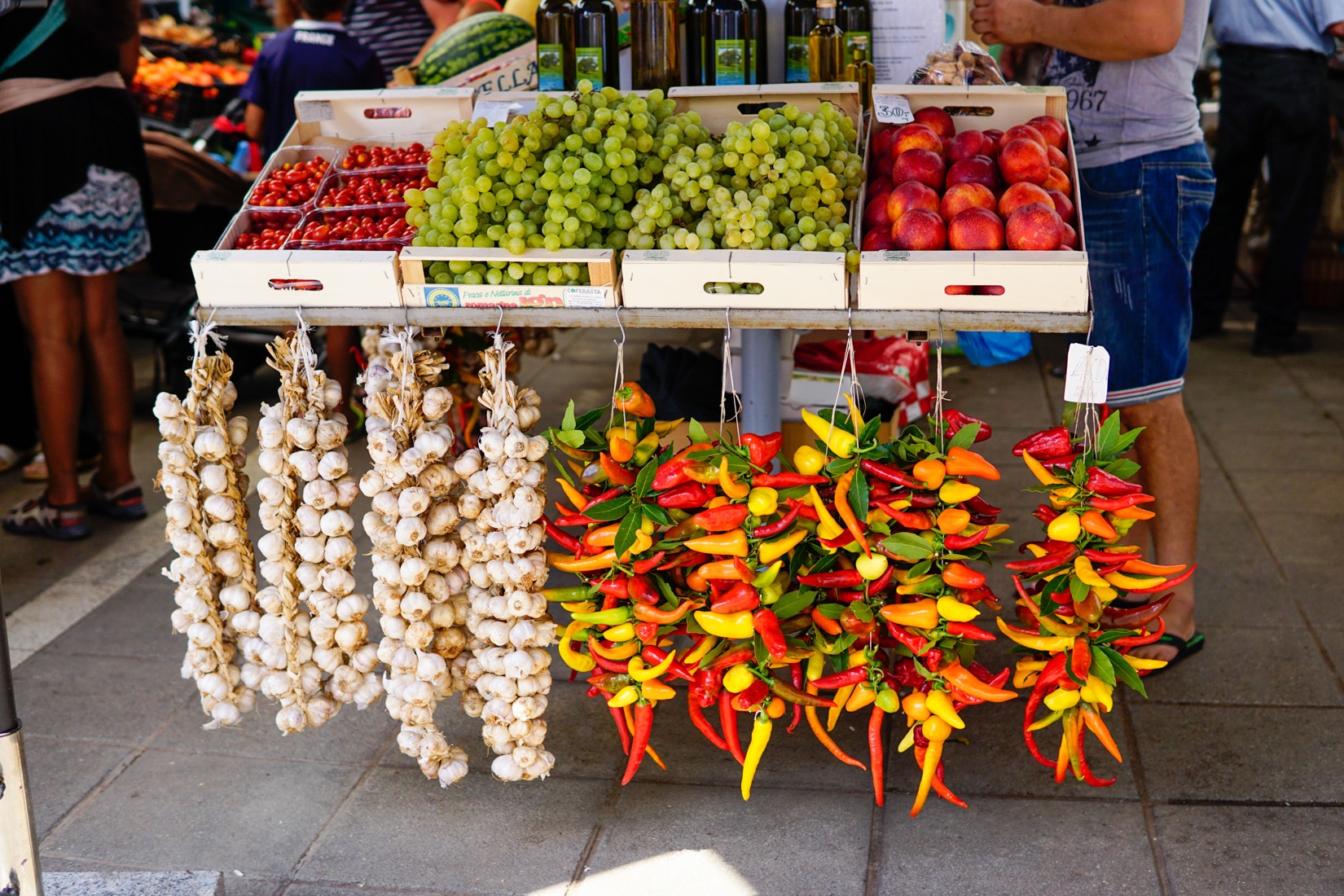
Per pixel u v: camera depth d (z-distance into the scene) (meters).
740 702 2.14
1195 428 4.48
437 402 2.10
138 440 4.69
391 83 4.75
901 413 3.22
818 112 2.23
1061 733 2.55
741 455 2.06
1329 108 4.98
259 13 9.03
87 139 3.43
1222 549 3.46
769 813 2.33
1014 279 1.95
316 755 2.59
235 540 2.19
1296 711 2.62
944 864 2.16
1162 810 2.29
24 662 3.02
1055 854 2.18
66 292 3.57
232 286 2.10
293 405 2.13
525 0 3.84
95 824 2.36
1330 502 3.77
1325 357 5.25
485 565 2.18
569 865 2.20
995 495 3.92
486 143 2.11
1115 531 2.03
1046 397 4.86
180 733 2.68
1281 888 2.07
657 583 2.16
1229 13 4.89
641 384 3.22
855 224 2.18
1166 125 2.60
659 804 2.37
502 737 2.25
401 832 2.31
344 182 2.45
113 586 3.46
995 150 2.29
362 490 2.11
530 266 2.08
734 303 2.04
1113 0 2.51
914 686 2.17
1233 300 6.24
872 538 2.05
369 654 2.24
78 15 3.35
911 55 2.92
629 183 2.14
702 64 2.75
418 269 2.07
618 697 2.18
